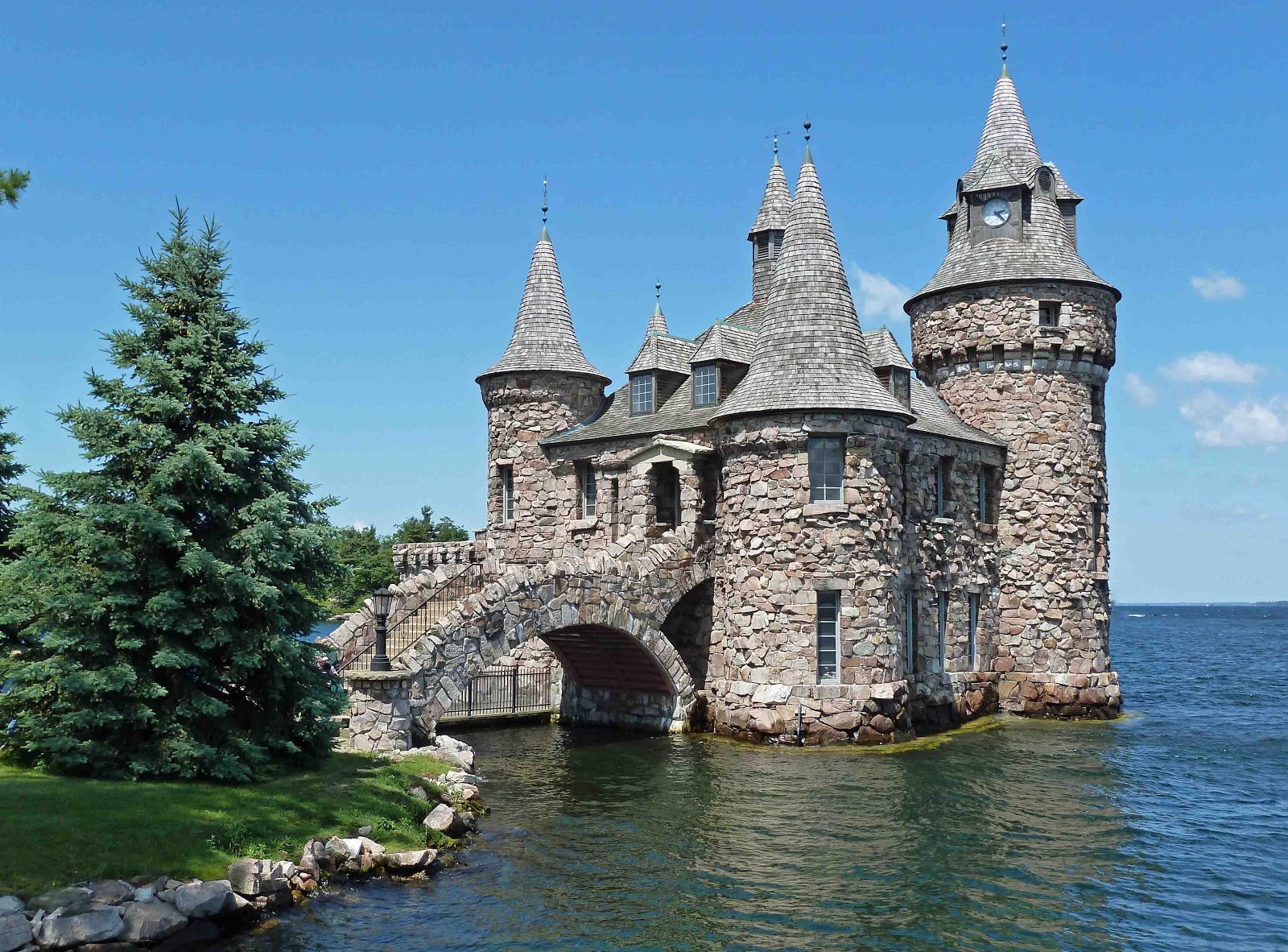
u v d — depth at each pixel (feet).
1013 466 132.67
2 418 88.63
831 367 107.76
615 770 94.27
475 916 56.65
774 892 61.46
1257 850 71.87
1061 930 56.65
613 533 126.72
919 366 142.31
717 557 115.65
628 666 118.52
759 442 107.55
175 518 67.15
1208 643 411.13
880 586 106.52
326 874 59.41
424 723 89.66
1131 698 169.58
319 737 72.38
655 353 130.82
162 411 67.21
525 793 85.20
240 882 54.54
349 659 91.50
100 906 49.29
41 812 55.47
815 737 103.86
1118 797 86.28
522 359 140.05
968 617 128.16
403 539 299.79
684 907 58.85
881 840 72.28
